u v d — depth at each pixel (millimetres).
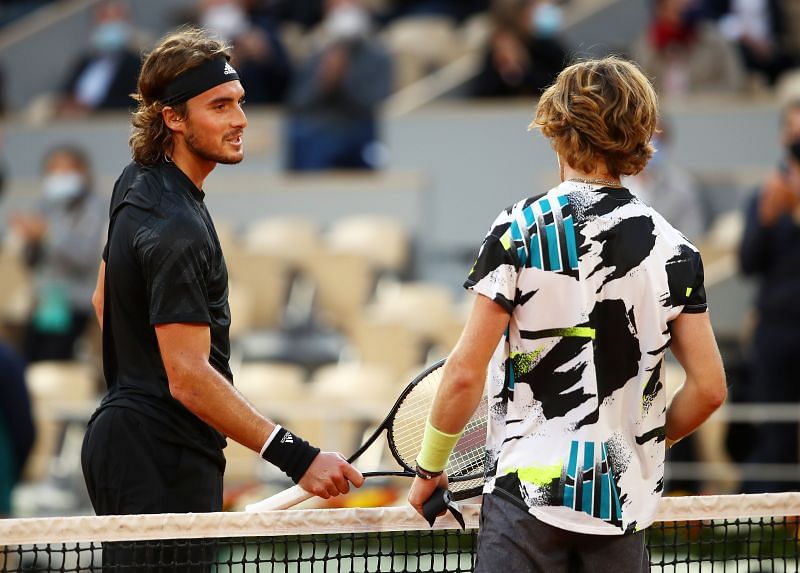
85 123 46281
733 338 36750
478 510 13047
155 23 54844
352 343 38875
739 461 32312
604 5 48438
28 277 41719
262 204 44031
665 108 41594
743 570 21391
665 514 13172
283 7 54312
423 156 43469
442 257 42875
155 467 12977
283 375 34844
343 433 31844
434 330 37250
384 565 23000
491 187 42781
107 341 13531
